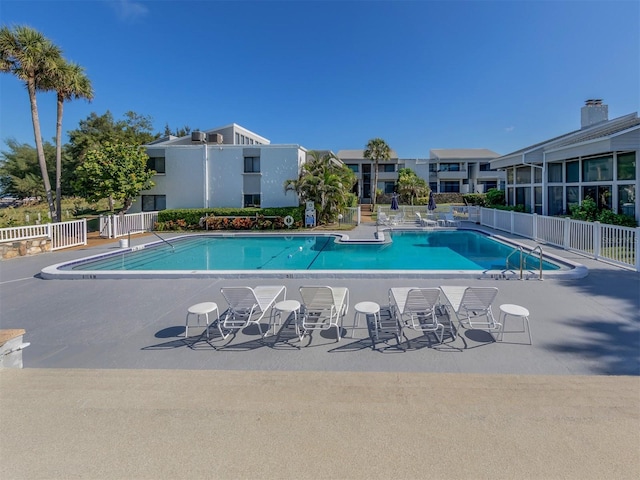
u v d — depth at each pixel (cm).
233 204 2319
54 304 688
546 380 362
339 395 319
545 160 1695
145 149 2206
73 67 1922
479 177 4803
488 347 473
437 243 1700
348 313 619
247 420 268
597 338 494
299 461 221
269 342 502
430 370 417
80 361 451
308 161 2569
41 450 233
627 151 1336
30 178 4541
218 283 837
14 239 1249
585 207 1436
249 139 2903
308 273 870
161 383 349
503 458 222
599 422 262
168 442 241
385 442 240
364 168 4800
